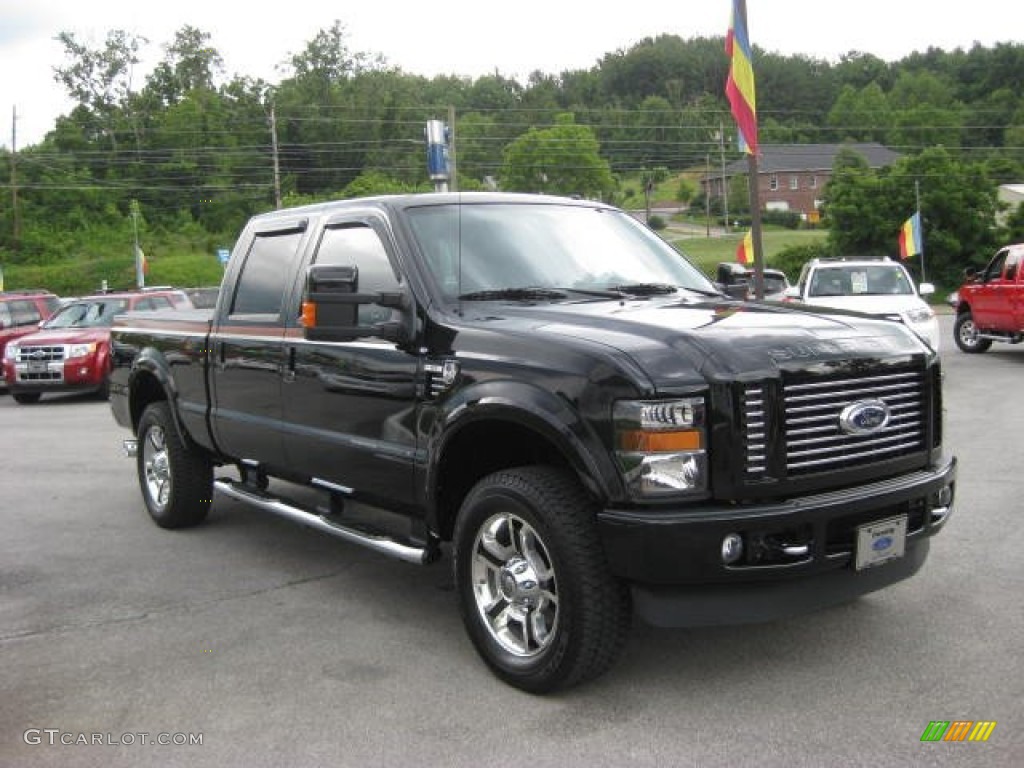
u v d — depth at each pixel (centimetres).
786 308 434
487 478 391
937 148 4919
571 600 355
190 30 9719
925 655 405
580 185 8394
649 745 336
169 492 649
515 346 383
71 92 9081
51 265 6619
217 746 346
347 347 466
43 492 805
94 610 498
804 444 359
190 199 8475
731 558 341
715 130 10238
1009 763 317
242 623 473
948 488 405
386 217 467
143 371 672
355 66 10075
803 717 353
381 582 537
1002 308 1689
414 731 353
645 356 350
